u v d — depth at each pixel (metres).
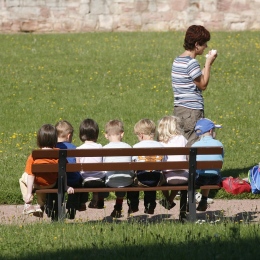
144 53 71.25
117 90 57.72
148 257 21.56
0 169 37.41
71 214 28.66
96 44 76.56
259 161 39.34
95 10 89.69
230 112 50.97
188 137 32.00
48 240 24.16
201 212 31.38
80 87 58.66
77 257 21.70
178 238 23.97
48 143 28.19
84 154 27.02
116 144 28.73
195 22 90.19
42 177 27.84
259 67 64.81
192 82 31.73
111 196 33.94
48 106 52.84
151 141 28.91
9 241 24.25
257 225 25.88
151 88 58.12
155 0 90.00
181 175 28.34
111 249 22.62
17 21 88.50
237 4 89.81
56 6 89.00
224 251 21.88
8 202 33.25
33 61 67.94
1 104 53.31
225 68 64.38
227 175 36.81
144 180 27.95
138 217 30.56
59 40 79.31
